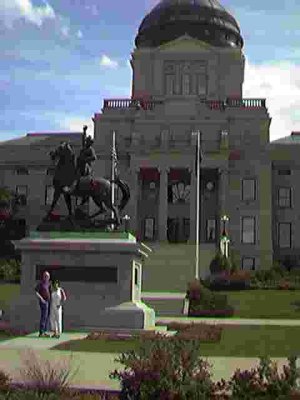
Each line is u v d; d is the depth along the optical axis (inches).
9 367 749.3
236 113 3826.3
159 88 4097.0
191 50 4101.9
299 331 1312.7
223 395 510.6
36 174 4003.4
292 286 2630.4
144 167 3690.9
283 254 3823.8
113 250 1246.9
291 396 498.3
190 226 3646.7
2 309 1611.7
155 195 3801.7
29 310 1242.6
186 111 3804.1
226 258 2881.4
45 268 1267.2
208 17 4237.2
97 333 1135.0
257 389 511.2
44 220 1325.0
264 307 2069.4
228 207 3725.4
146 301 1951.3
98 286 1246.9
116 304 1234.6
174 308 1932.8
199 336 1125.7
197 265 2849.4
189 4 4266.7
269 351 970.7
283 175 3897.6
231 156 3777.1
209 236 3737.7
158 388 495.5
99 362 799.1
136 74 4124.0
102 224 1298.0
